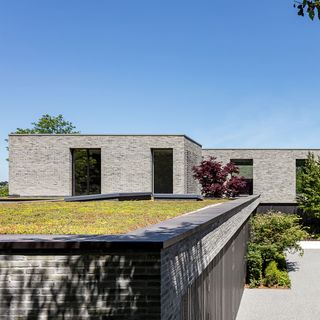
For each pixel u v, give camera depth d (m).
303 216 32.28
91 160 25.12
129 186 24.62
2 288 3.50
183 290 4.24
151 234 3.98
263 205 33.09
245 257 17.05
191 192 27.09
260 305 14.15
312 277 18.67
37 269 3.49
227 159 33.34
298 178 32.84
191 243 4.73
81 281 3.46
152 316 3.38
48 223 5.54
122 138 24.75
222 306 8.70
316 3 4.89
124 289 3.42
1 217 6.57
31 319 3.46
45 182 24.61
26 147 24.77
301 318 12.66
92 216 6.81
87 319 3.43
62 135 24.73
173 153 24.56
